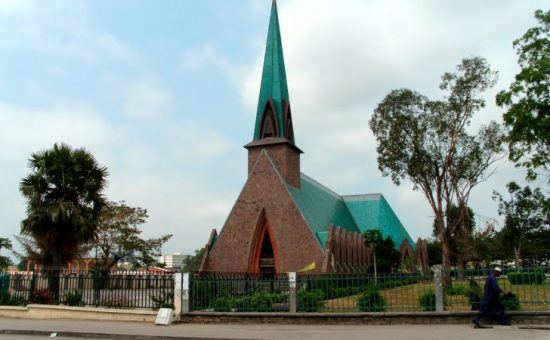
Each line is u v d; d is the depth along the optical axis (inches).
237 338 687.7
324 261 1966.0
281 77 2428.6
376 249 2352.4
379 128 1776.6
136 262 2534.5
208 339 695.1
